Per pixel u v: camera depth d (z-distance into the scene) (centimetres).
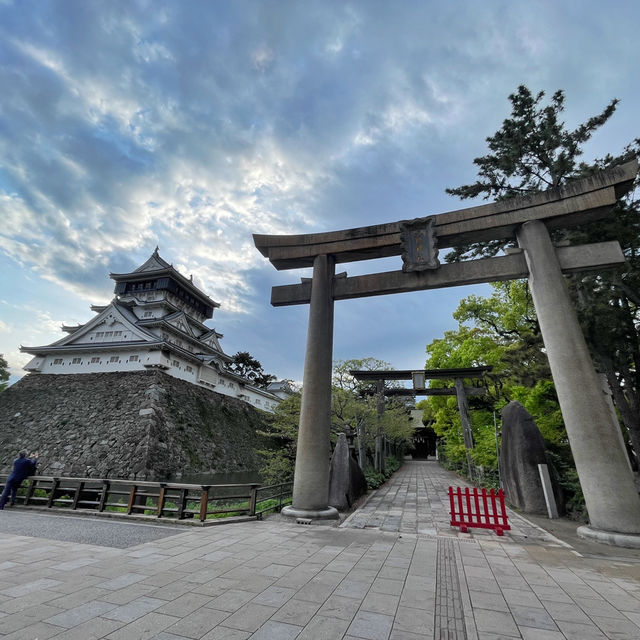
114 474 2195
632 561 571
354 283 1051
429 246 975
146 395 2683
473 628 353
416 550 623
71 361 3191
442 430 2727
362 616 374
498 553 610
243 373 6175
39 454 2444
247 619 364
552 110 1125
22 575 479
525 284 1516
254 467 3412
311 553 596
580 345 787
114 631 337
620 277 934
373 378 2078
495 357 1847
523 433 1093
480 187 1250
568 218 902
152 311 4016
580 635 343
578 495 978
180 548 620
